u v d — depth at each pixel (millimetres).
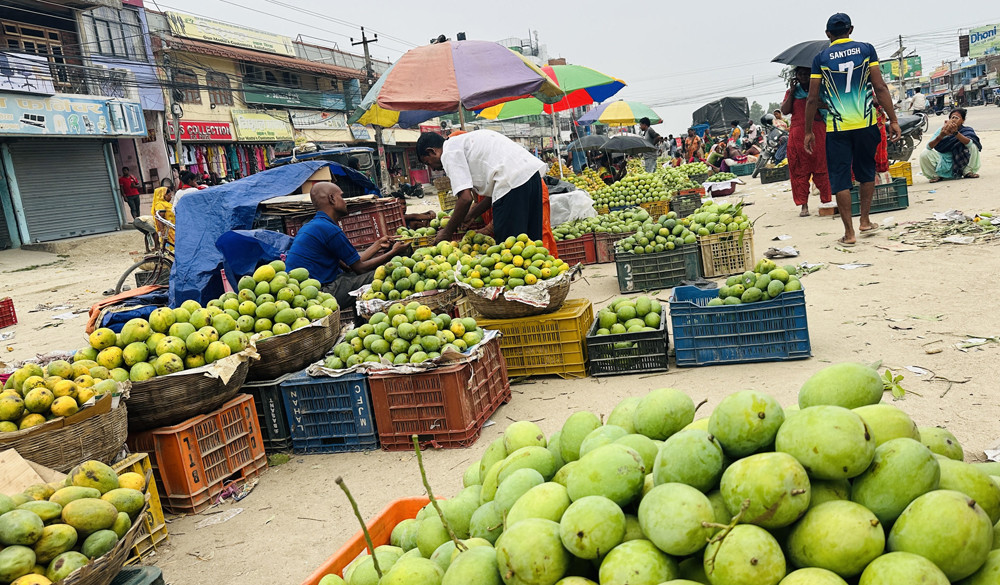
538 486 1920
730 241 7973
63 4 23703
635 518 1748
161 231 11672
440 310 5762
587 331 5816
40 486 2896
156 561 3631
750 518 1524
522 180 6645
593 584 1604
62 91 23641
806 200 11312
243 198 8555
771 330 5109
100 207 25125
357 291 6164
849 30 8016
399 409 4668
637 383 5176
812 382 1959
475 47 8062
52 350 9203
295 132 36500
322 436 4863
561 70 13789
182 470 4129
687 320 5305
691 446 1695
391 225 9469
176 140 28047
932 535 1416
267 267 5359
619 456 1819
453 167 6641
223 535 3820
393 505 2547
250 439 4590
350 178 10586
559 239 10586
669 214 8336
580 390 5246
